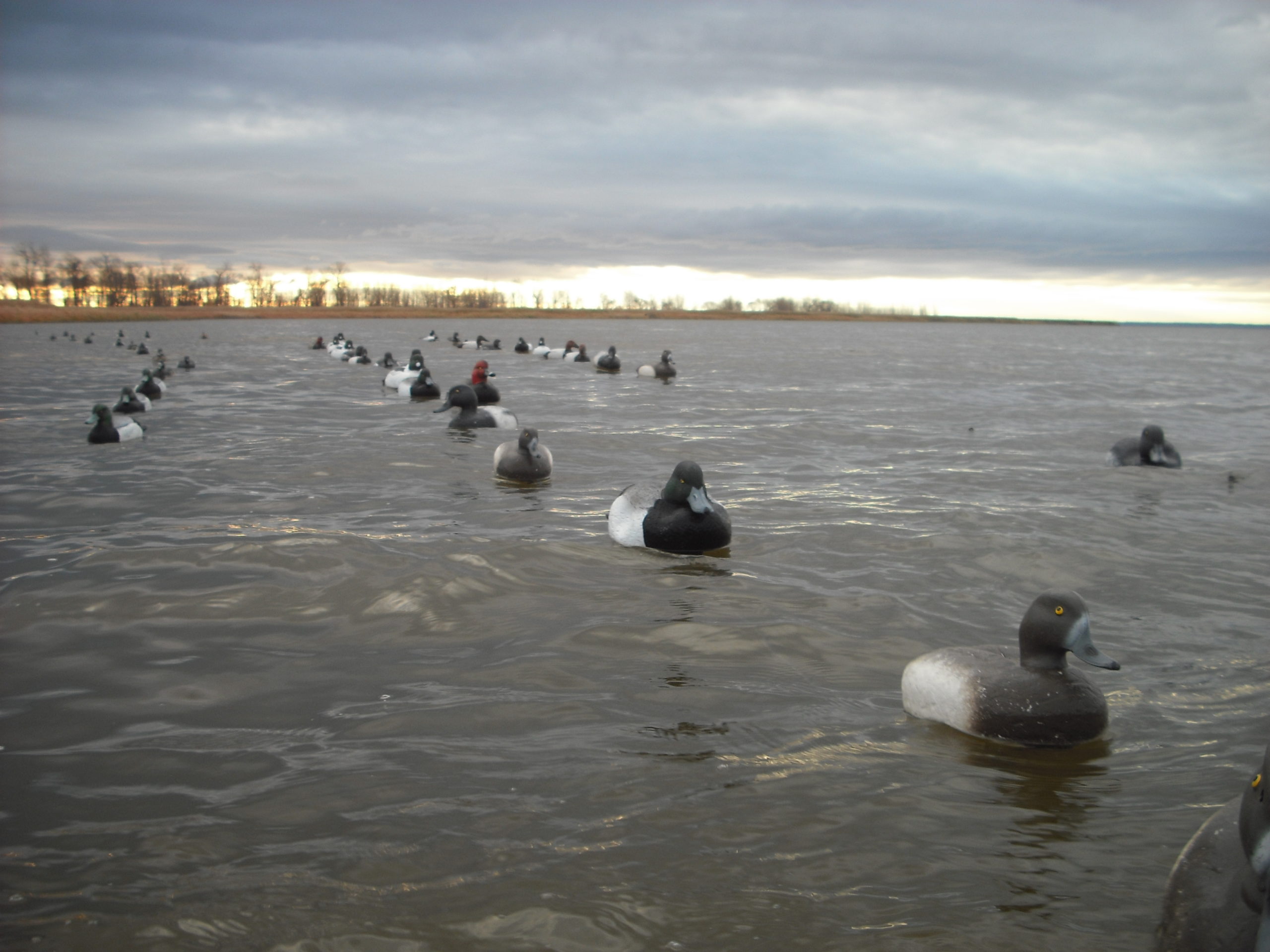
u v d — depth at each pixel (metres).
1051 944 1.24
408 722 1.79
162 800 1.58
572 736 1.76
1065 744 1.74
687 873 1.39
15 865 1.40
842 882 1.38
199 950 1.22
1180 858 1.25
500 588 2.40
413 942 1.24
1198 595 2.40
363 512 3.09
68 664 2.00
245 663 2.01
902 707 1.88
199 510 3.09
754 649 2.09
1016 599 2.38
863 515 3.11
